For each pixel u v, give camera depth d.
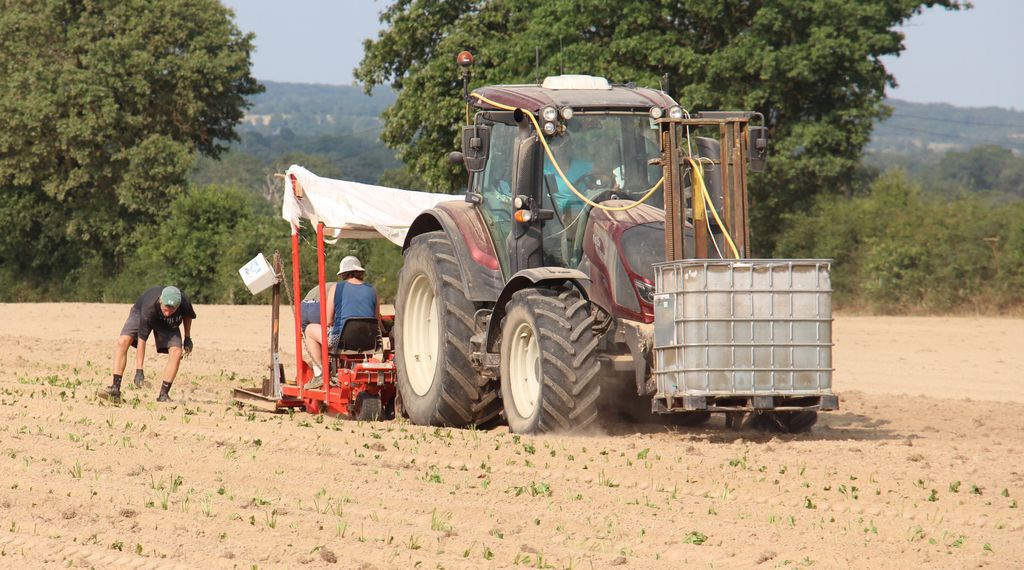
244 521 22.30
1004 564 19.11
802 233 107.19
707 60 103.62
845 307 103.12
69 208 154.75
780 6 103.62
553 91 34.50
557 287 32.47
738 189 31.83
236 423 35.00
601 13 104.81
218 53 157.38
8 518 22.59
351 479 26.22
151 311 40.97
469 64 36.38
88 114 148.00
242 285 133.25
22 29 153.62
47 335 73.88
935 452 29.55
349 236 41.72
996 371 56.94
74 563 19.64
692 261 29.41
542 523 22.12
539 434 31.02
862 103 106.50
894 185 109.19
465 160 34.19
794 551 19.98
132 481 26.06
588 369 30.69
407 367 36.53
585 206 33.00
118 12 153.12
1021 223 95.50
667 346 29.84
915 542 20.61
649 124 33.88
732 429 34.47
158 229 147.75
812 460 28.03
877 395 46.53
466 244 34.56
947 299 96.44
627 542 20.75
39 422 34.62
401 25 114.75
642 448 29.52
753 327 29.50
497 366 33.22
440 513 22.86
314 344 39.78
